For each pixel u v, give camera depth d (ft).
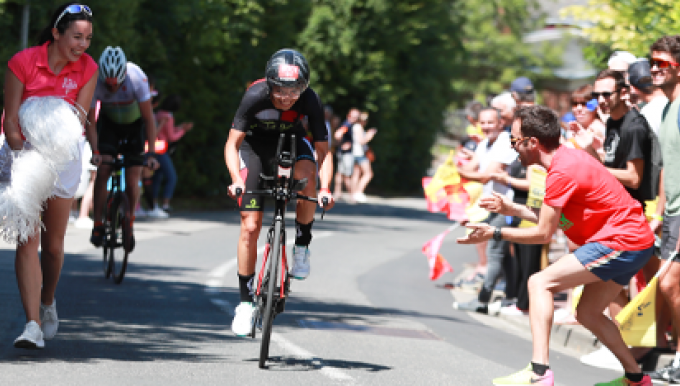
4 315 62.80
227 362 54.44
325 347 62.13
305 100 55.42
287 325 69.51
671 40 61.52
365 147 229.25
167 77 180.24
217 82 194.90
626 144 63.93
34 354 52.54
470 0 479.41
